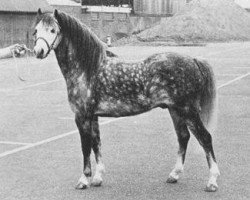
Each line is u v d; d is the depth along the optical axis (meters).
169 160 9.00
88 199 6.98
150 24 71.94
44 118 13.48
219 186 7.44
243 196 6.99
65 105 15.65
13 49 7.43
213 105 7.23
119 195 7.12
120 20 65.12
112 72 7.19
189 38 65.06
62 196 7.12
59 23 7.20
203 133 7.07
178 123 7.53
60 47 7.30
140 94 7.13
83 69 7.26
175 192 7.21
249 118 13.01
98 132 7.60
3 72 25.98
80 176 8.09
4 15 40.19
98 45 7.29
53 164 8.84
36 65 30.56
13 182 7.79
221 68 27.31
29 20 43.03
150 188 7.41
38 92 18.58
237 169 8.32
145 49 46.94
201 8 73.31
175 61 7.08
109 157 9.26
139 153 9.54
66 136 11.23
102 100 7.27
